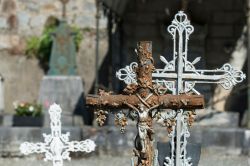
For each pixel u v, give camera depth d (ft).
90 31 107.65
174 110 38.37
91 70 107.04
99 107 36.86
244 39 104.94
